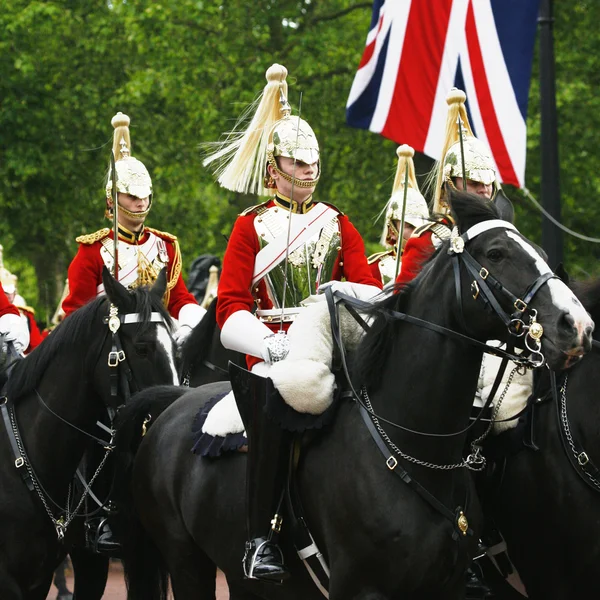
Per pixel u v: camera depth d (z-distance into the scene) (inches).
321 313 555.2
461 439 524.7
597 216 2255.2
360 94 1144.8
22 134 2148.1
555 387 599.5
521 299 479.2
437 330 514.9
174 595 647.8
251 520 557.9
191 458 624.4
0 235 2226.9
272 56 2249.0
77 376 665.6
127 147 804.6
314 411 541.0
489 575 645.9
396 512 513.7
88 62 2250.2
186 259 2380.7
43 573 675.4
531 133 2107.5
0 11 2160.4
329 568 538.6
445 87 1112.8
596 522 585.3
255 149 632.4
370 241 2249.0
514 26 1115.9
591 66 2214.6
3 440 675.4
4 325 751.1
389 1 1130.7
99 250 766.5
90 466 716.0
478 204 508.4
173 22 2239.2
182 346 785.6
